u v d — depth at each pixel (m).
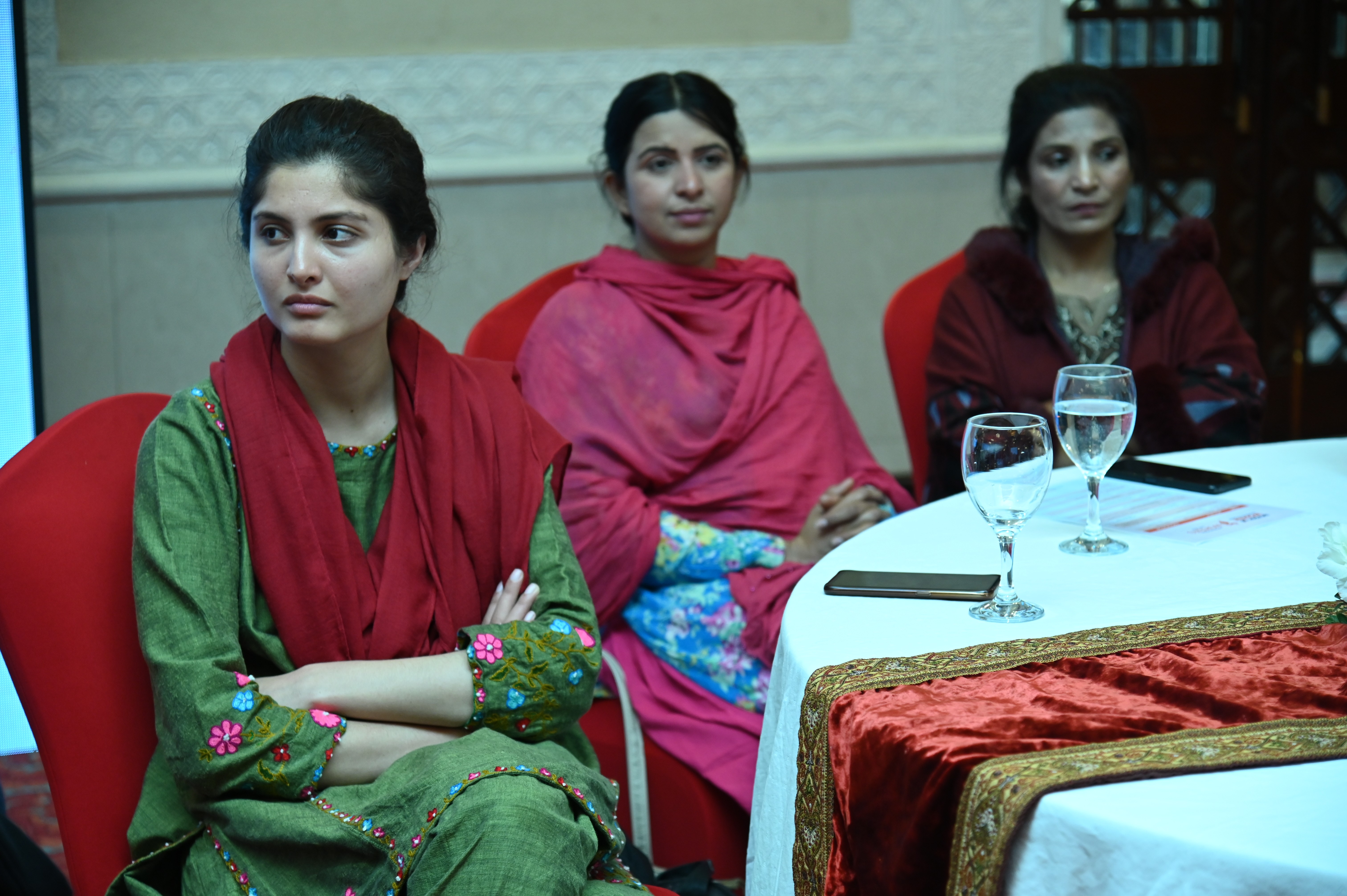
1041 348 2.50
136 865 1.31
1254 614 1.19
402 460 1.53
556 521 1.62
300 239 1.41
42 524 1.37
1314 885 0.77
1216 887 0.79
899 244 4.43
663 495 2.20
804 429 2.26
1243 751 0.91
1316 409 5.00
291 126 1.44
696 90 2.28
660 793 1.90
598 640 1.53
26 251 3.20
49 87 3.80
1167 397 2.33
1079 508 1.63
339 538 1.46
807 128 4.27
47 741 1.33
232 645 1.37
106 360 3.99
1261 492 1.66
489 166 4.08
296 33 3.92
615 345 2.21
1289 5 4.70
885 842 1.00
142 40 3.83
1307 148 4.80
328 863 1.28
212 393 1.49
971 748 0.95
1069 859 0.86
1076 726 0.97
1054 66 2.59
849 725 1.04
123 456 1.49
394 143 1.49
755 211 4.31
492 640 1.42
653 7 4.12
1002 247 2.52
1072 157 2.49
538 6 4.05
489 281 4.20
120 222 3.92
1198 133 4.76
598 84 4.12
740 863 1.87
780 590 1.93
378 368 1.55
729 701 1.93
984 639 1.18
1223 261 4.87
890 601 1.30
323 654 1.44
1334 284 4.93
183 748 1.30
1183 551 1.42
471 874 1.19
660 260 2.38
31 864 1.60
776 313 2.36
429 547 1.51
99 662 1.37
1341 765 0.90
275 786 1.31
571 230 4.21
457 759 1.28
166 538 1.38
